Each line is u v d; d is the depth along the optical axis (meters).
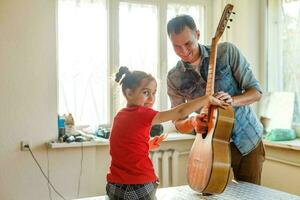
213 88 2.04
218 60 2.13
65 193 3.09
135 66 3.50
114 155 1.72
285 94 3.34
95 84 3.36
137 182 1.66
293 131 3.20
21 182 2.97
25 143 2.96
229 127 1.93
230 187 2.21
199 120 2.04
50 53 3.03
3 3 2.88
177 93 2.39
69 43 3.25
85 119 3.33
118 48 3.42
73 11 3.25
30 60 2.97
